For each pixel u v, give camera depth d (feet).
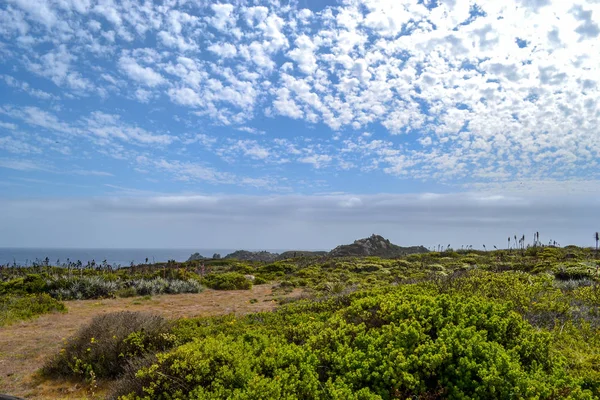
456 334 16.26
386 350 16.07
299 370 15.42
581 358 16.55
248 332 21.03
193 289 62.49
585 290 28.58
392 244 202.08
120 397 16.15
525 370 15.05
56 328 34.94
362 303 22.39
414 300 20.97
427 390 14.32
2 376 23.27
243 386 14.65
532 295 26.35
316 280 76.89
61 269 82.38
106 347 23.52
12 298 46.24
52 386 21.85
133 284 60.70
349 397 13.01
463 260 104.78
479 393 13.33
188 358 16.43
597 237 88.94
